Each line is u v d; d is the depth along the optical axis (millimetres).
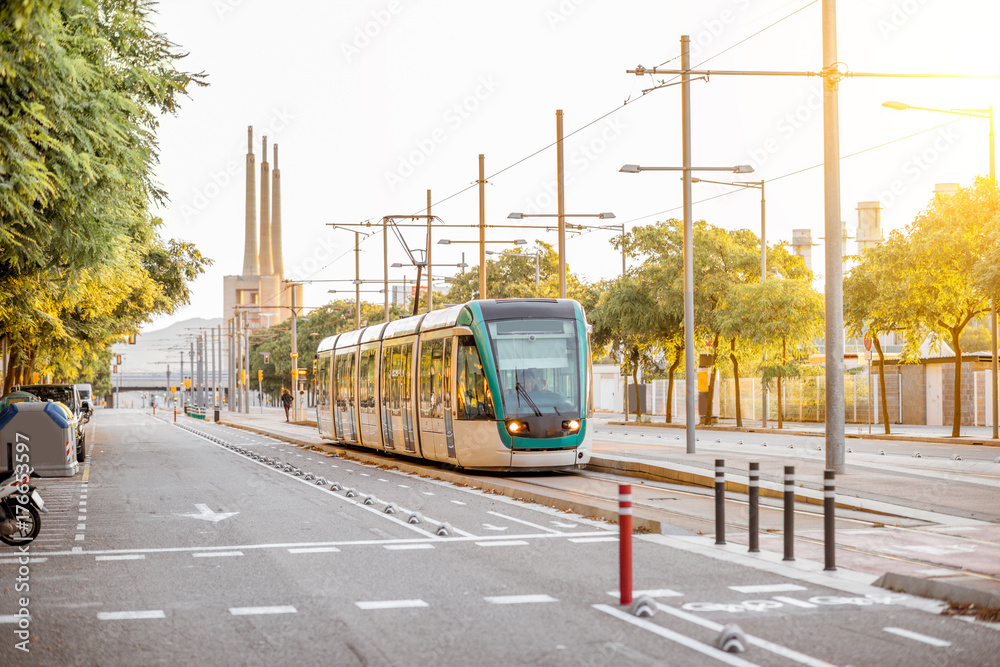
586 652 7574
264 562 11992
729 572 10867
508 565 11477
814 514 15859
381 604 9438
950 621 8562
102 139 14398
